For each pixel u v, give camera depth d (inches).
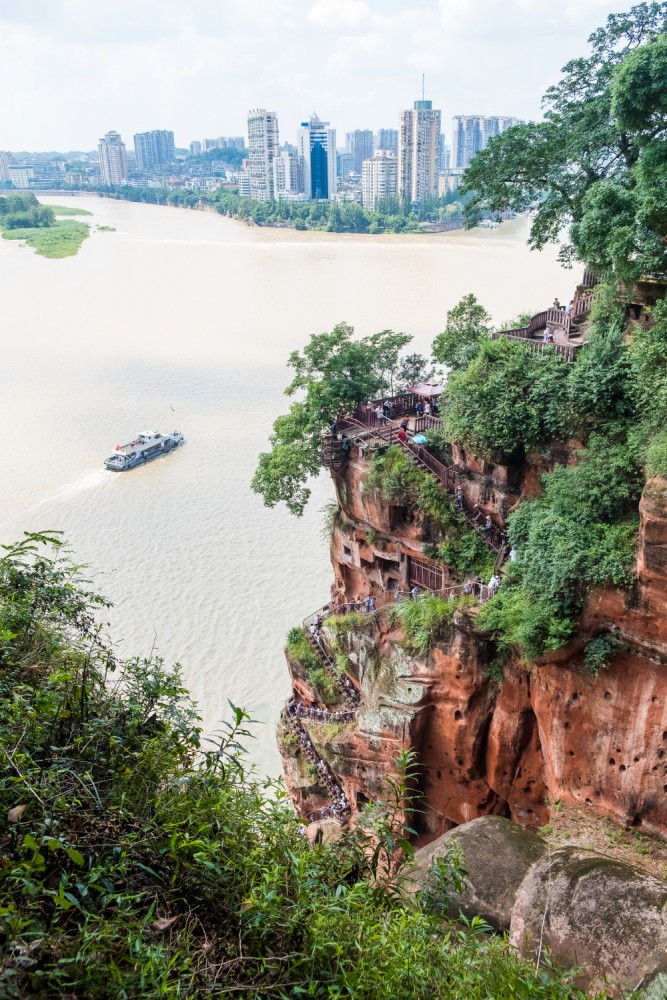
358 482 1536.7
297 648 1619.1
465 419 1339.8
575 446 1251.8
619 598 1032.8
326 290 5782.5
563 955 571.8
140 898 348.2
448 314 1731.1
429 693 1296.8
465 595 1286.9
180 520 2736.2
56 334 4884.4
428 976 364.2
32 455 3198.8
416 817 1402.6
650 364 1107.3
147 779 405.1
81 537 2628.0
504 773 1269.7
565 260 1615.4
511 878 748.6
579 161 1453.0
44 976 296.4
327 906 352.2
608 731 1091.3
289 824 425.7
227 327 4918.8
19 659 495.2
